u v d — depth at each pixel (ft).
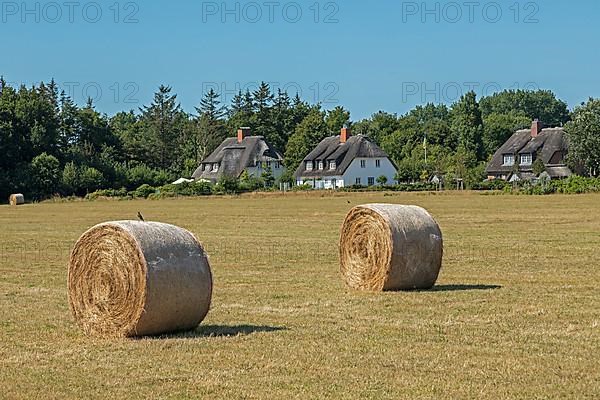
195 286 56.39
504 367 47.09
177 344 53.62
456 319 62.75
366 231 78.79
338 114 645.10
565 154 495.82
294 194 356.59
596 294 75.25
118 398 41.81
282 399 41.27
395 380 44.45
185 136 613.11
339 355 50.34
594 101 469.16
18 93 434.30
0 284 87.25
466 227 159.53
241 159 517.55
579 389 42.57
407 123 627.46
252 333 57.31
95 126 517.14
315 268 98.94
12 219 213.05
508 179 482.69
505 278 87.30
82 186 408.46
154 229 56.59
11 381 45.24
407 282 77.87
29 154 418.31
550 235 139.64
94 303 57.11
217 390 42.93
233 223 184.34
